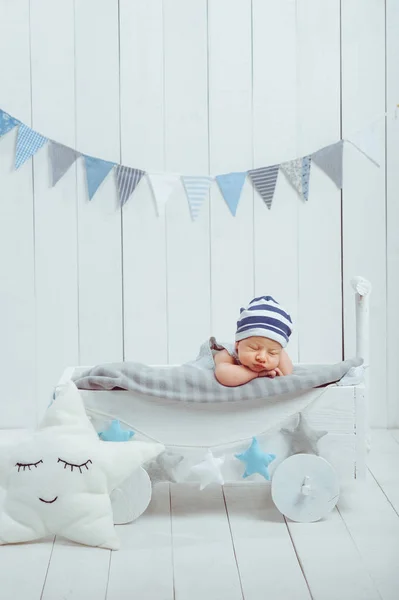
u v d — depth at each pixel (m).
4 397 2.54
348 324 2.55
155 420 1.76
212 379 1.75
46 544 1.65
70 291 2.51
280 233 2.52
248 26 2.47
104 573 1.51
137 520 1.78
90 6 2.44
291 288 2.54
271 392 1.73
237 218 2.51
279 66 2.48
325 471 1.75
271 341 1.77
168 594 1.42
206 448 1.76
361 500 1.91
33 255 2.50
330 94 2.49
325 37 2.48
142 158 2.49
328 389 1.76
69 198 2.48
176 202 2.50
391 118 2.49
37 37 2.44
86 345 2.53
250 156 2.51
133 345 2.54
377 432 2.54
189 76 2.48
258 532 1.71
